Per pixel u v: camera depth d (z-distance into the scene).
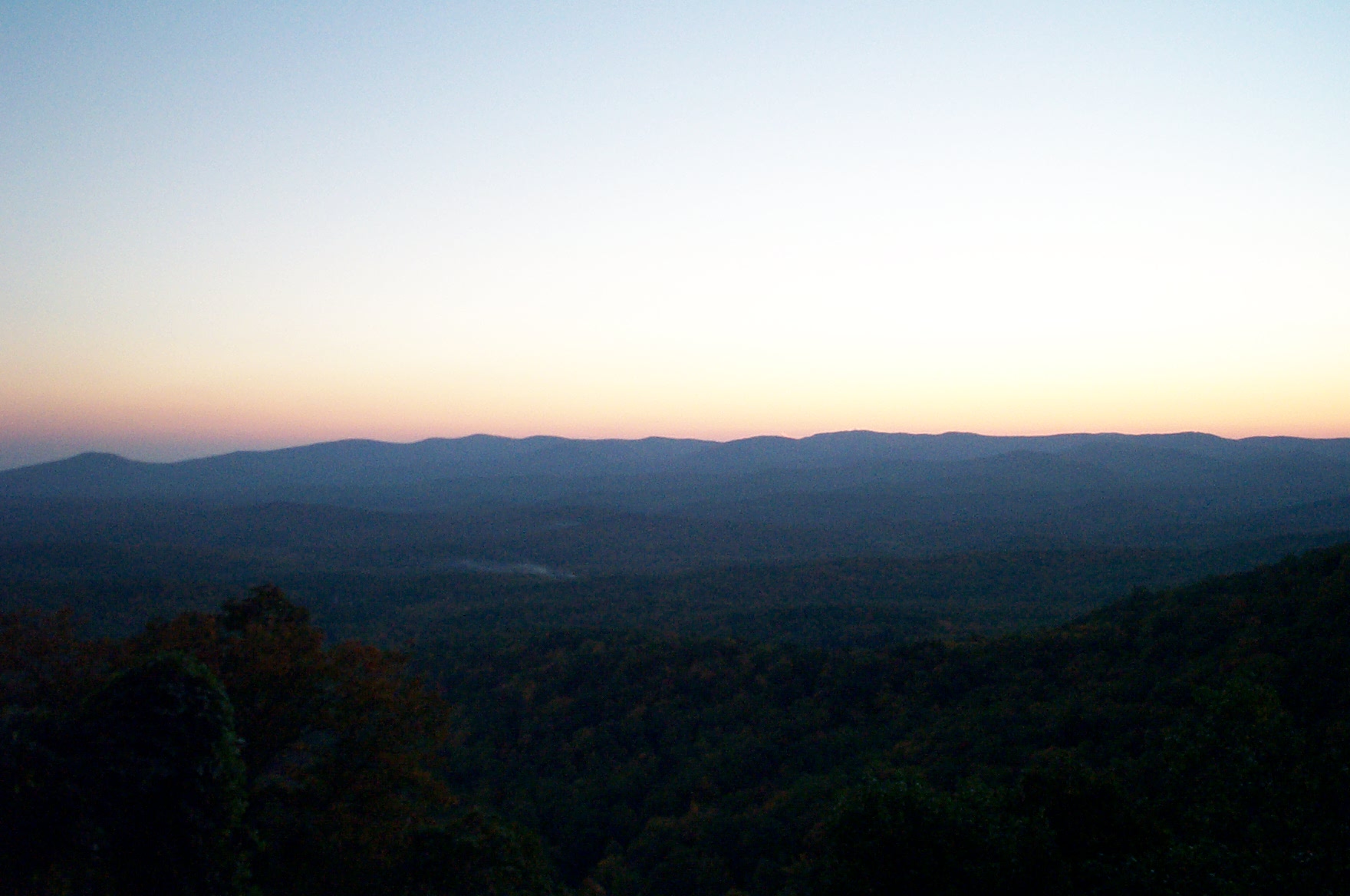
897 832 11.58
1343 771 10.07
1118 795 12.76
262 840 14.26
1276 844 9.91
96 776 10.88
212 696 12.20
